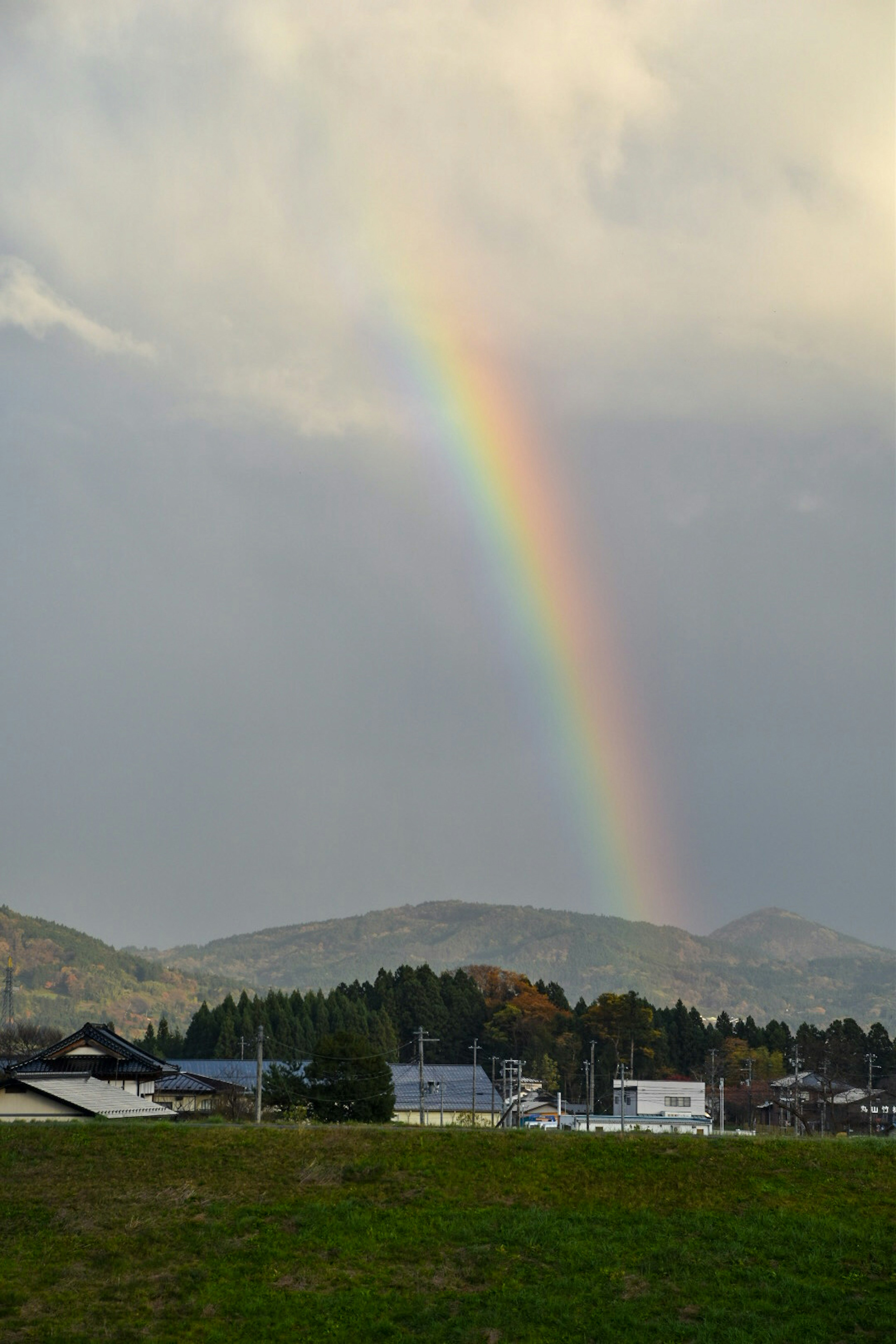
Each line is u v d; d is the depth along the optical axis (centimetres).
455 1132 4547
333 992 17500
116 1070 7256
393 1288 3347
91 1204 3812
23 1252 3494
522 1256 3519
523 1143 4381
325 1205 3831
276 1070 8900
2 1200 3834
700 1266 3441
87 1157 4200
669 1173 4103
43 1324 3088
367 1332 3114
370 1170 4109
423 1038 12838
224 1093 8812
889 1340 3053
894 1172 4106
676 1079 15038
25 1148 4259
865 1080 14650
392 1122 9162
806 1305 3228
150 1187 3962
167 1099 8519
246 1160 4200
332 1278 3394
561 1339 3089
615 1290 3325
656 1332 3114
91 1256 3478
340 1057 8812
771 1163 4191
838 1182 4019
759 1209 3812
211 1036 15338
